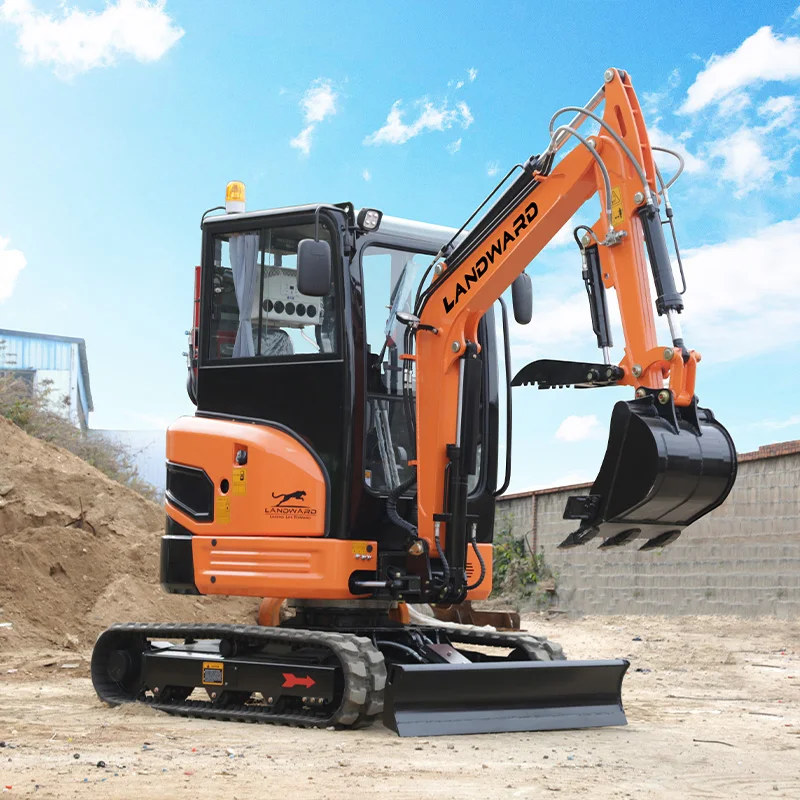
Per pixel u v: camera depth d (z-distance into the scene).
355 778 5.55
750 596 15.89
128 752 6.21
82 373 34.50
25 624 11.30
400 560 7.82
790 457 15.38
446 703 7.16
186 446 8.38
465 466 7.71
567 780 5.63
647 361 6.68
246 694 7.97
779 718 8.47
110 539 12.73
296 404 7.91
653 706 9.02
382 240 8.23
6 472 12.83
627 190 6.87
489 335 8.72
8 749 6.23
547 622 18.78
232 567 7.98
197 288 8.93
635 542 18.39
